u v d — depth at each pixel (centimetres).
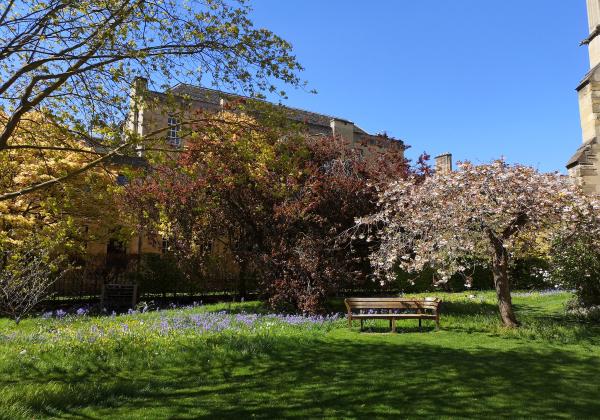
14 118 652
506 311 1021
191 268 1617
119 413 501
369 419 477
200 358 747
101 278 1683
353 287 1745
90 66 667
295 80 745
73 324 1069
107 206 1434
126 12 674
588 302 1206
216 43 710
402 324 1097
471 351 801
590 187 1483
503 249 1042
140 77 754
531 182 988
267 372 678
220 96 767
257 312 1292
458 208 1005
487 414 488
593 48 1736
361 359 750
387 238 1172
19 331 955
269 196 1294
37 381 627
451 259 1062
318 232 1313
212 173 1223
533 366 689
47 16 677
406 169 1452
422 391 573
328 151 1466
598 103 1526
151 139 742
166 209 1373
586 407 509
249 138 784
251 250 1396
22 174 1255
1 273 1120
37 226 1277
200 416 491
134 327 972
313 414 495
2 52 665
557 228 1050
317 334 957
